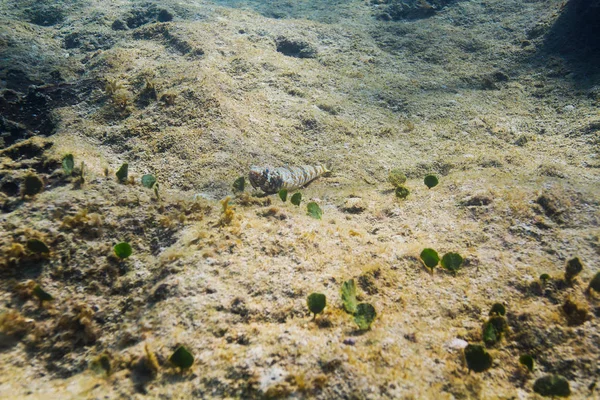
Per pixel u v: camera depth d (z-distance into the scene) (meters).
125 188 4.00
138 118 5.60
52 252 3.12
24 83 7.60
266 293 2.82
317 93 7.15
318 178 5.12
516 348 2.58
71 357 2.53
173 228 3.54
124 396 2.13
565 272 3.04
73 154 4.49
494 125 6.27
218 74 6.75
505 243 3.49
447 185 4.51
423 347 2.49
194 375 2.22
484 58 8.64
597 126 5.63
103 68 7.10
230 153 5.04
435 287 3.03
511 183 4.28
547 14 9.59
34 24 10.46
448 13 11.03
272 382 2.14
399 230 3.80
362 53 9.02
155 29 8.79
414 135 6.19
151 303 2.78
